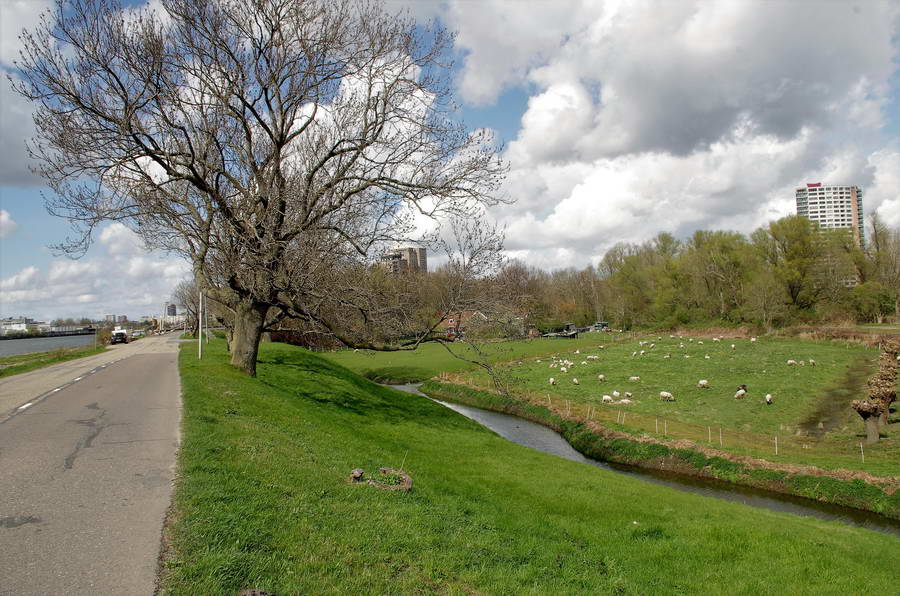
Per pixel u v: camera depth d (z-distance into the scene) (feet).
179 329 549.54
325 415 58.54
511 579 24.53
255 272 62.69
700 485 66.64
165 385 64.08
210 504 23.84
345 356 209.56
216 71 60.75
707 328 269.64
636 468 74.95
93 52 51.67
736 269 275.80
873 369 133.90
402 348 66.64
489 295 62.44
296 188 64.08
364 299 61.87
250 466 30.40
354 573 20.89
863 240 293.02
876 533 45.34
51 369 96.17
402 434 61.67
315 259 58.49
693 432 84.53
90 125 53.21
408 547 24.62
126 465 29.76
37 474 28.27
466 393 133.90
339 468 35.09
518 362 176.04
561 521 38.04
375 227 63.31
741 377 130.11
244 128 61.77
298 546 21.83
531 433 96.78
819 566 33.14
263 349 127.03
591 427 90.02
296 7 59.88
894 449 68.59
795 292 251.80
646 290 321.52
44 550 19.48
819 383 118.83
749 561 33.60
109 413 45.60
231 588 17.71
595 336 285.23
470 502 36.70
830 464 64.90
